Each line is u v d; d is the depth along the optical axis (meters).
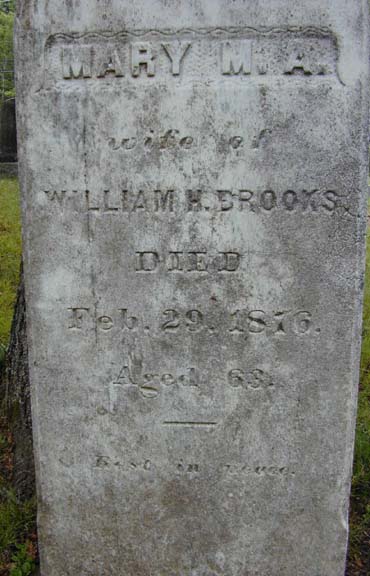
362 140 2.28
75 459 2.71
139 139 2.34
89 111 2.33
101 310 2.53
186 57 2.26
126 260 2.46
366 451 3.59
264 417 2.59
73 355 2.58
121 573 2.83
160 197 2.39
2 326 5.09
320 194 2.34
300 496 2.66
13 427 3.83
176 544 2.77
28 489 3.35
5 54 14.89
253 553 2.75
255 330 2.50
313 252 2.40
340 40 2.21
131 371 2.58
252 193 2.36
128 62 2.28
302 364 2.51
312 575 2.74
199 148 2.33
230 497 2.70
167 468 2.68
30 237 2.47
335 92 2.24
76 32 2.27
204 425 2.62
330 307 2.44
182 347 2.54
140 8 2.23
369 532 3.18
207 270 2.45
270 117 2.28
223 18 2.22
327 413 2.55
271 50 2.23
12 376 3.95
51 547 2.82
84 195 2.41
